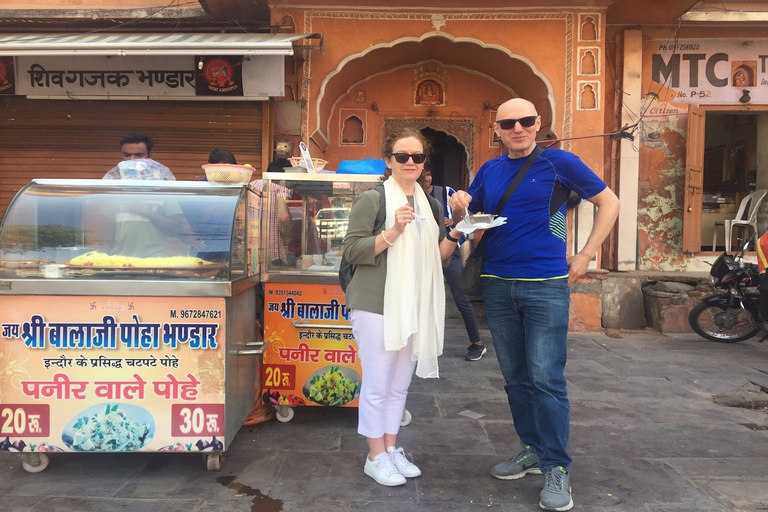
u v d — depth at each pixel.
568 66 5.93
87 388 2.44
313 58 5.91
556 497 2.18
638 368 4.56
